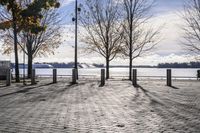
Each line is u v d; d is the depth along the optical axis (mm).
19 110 11359
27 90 20266
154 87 22719
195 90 20203
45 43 40531
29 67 37875
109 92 18625
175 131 7734
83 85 24812
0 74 35125
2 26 31938
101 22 38938
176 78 39094
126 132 7617
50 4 32156
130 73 34625
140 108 11766
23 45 39062
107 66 38312
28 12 30781
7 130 7926
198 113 10602
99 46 38625
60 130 7891
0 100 14648
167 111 11031
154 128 8086
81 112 10797
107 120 9227
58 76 42562
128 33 36969
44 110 11320
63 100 14500
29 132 7691
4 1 29281
